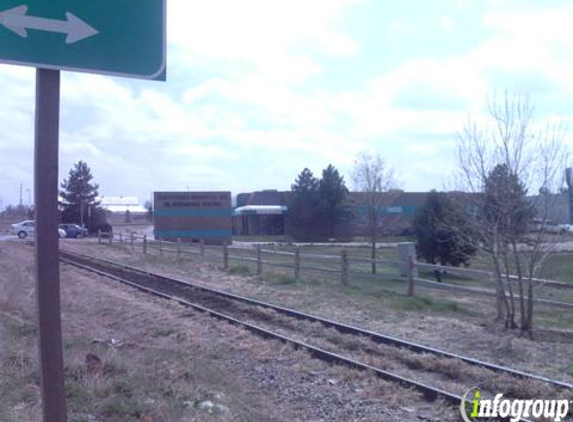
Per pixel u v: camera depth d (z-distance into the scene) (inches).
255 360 402.3
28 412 255.8
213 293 727.7
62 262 1189.7
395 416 288.5
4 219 3949.3
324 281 808.9
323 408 303.6
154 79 171.5
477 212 526.9
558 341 459.8
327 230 2625.5
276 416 287.7
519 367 378.9
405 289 762.8
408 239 2258.9
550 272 727.1
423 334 485.4
